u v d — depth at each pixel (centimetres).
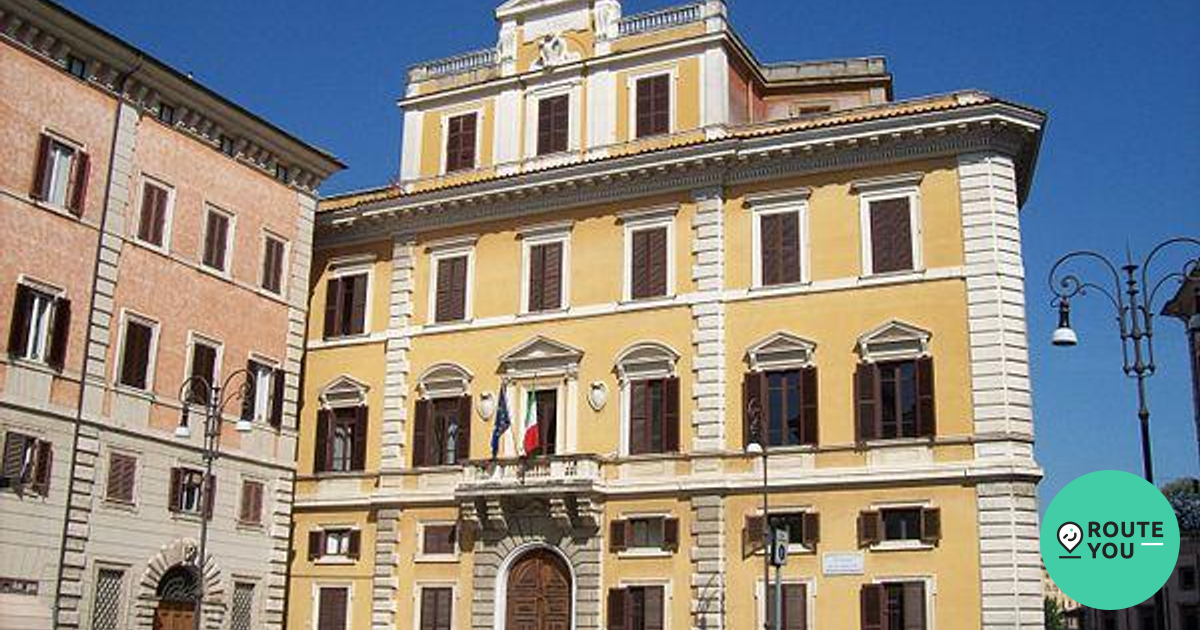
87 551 3644
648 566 3944
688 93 4388
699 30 4409
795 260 4009
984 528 3562
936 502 3644
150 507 3878
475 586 4175
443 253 4606
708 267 4097
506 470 4169
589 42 4612
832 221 3988
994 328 3694
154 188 4019
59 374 3616
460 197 4525
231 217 4322
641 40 4519
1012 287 3744
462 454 4356
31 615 3438
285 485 4441
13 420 3459
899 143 3919
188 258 4122
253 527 4278
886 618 3619
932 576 3591
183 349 4066
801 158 4044
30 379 3522
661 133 4391
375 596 4347
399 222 4697
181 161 4128
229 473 4200
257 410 4356
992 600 3500
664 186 4244
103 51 3803
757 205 4097
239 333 4300
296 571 4531
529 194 4428
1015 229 3800
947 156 3888
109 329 3800
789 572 3762
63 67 3722
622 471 4069
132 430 3834
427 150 4831
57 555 3550
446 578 4253
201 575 3547
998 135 3838
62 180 3709
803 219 4025
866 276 3894
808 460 3828
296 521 4591
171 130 4103
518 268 4447
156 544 3884
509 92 4706
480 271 4522
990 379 3659
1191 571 7050
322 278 4841
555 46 4666
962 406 3684
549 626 4072
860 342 3838
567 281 4341
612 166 4253
